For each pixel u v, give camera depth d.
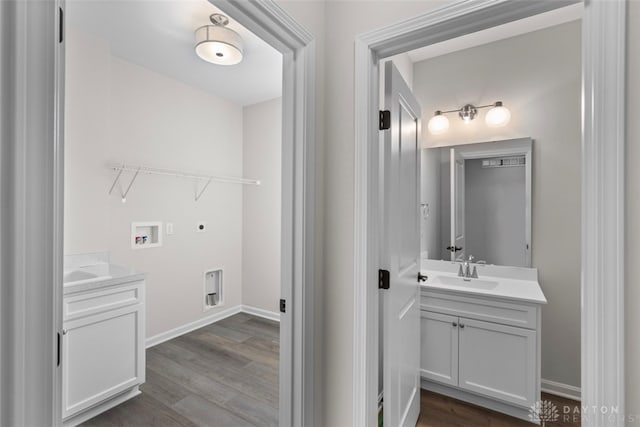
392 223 1.37
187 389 2.26
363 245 1.21
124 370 2.06
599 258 0.81
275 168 3.63
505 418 1.96
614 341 0.79
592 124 0.82
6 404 0.48
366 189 1.21
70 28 2.20
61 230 0.55
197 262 3.38
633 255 0.78
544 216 2.28
